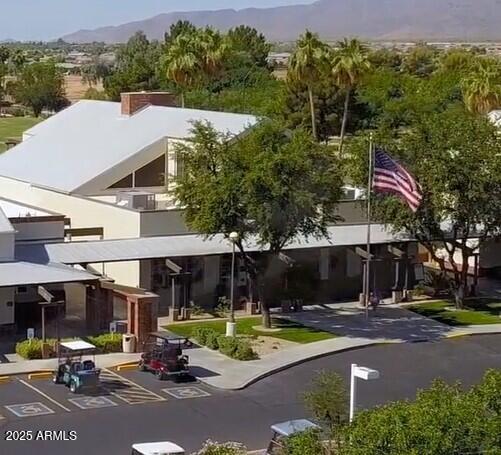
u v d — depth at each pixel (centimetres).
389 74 14062
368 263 5594
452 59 15975
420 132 5853
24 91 18400
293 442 2511
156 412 3862
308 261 6088
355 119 12188
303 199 5106
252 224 5166
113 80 14575
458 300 5881
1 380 4219
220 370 4475
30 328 5009
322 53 9400
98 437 3538
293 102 12075
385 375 4528
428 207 5738
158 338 4556
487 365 4766
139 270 5594
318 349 4881
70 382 4103
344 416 2947
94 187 6406
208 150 5253
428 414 2222
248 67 14838
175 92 13112
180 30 18088
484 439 2198
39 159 7244
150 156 6538
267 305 5331
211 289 5781
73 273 5019
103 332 4991
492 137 5841
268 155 5122
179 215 5862
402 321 5550
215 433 3625
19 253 5294
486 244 6675
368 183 5728
